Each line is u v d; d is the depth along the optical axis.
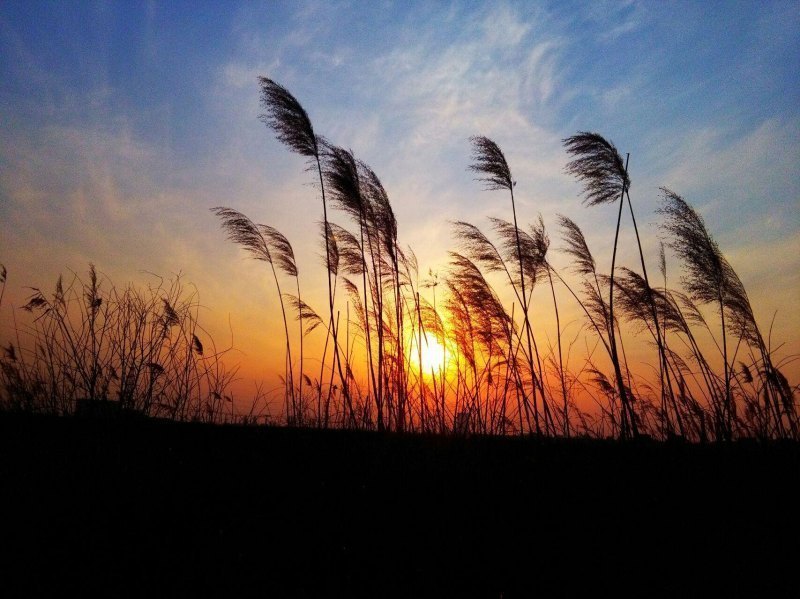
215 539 3.33
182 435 5.29
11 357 5.53
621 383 6.54
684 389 6.39
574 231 7.57
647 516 3.96
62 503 3.54
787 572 3.23
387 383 7.11
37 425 4.78
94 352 5.61
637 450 5.46
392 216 7.89
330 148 7.74
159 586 2.78
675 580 3.16
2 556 2.94
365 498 4.11
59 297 5.88
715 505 4.11
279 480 4.37
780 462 4.72
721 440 5.52
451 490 4.36
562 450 5.48
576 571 3.23
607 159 6.86
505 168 7.57
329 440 5.55
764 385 5.90
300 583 2.92
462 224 7.73
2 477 3.70
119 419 5.17
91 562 2.97
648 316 6.97
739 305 6.37
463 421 6.27
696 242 6.53
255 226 8.39
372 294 7.88
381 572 3.11
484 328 7.13
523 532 3.72
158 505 3.71
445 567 3.21
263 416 6.98
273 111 7.58
